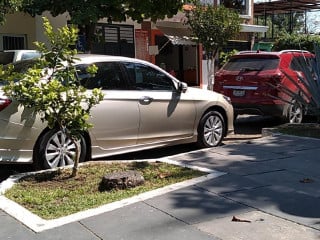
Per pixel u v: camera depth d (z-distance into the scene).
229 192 3.90
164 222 3.27
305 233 3.06
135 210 3.51
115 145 5.33
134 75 5.55
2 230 3.23
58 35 4.28
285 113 8.02
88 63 5.12
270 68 7.98
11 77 4.11
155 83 5.77
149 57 15.10
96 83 5.14
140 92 5.54
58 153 4.90
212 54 13.34
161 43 16.70
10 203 3.71
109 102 5.19
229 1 18.83
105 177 4.08
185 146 6.61
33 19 12.22
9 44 11.90
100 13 7.73
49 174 4.48
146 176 4.40
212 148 5.77
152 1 7.95
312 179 4.30
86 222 3.31
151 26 15.13
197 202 3.66
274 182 4.20
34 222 3.33
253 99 7.94
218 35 12.66
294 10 25.78
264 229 3.13
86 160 5.15
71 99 4.20
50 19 12.04
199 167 4.74
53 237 3.08
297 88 7.57
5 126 4.55
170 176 4.40
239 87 8.09
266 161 4.99
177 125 5.94
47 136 4.79
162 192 3.91
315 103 6.96
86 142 5.11
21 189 4.07
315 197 3.78
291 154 5.31
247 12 19.83
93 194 3.93
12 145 4.61
